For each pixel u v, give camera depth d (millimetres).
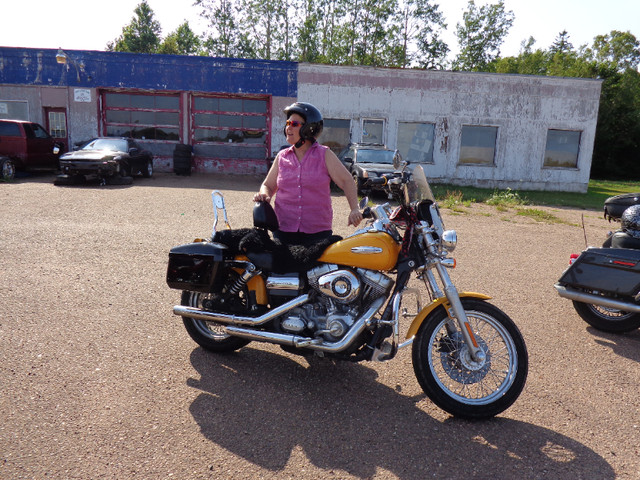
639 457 2986
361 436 3082
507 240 9375
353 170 14773
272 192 4184
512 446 3043
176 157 19375
